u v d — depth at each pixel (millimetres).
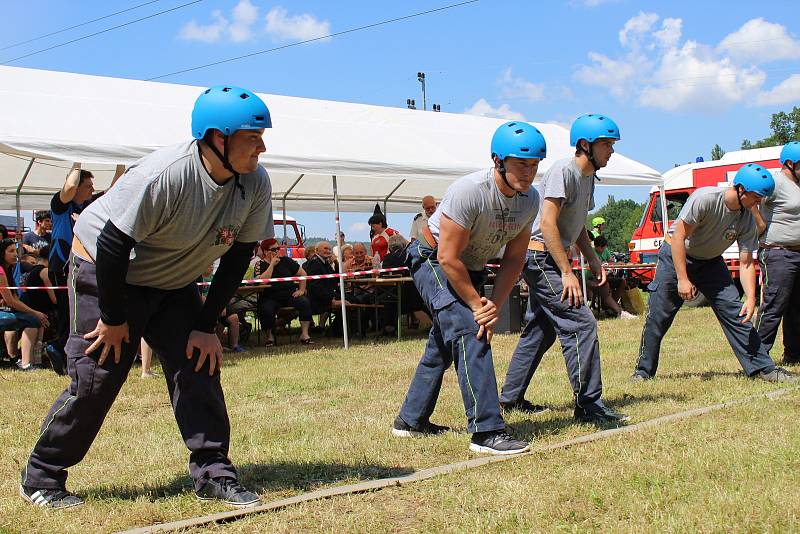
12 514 3244
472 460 3930
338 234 10281
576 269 12492
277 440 4633
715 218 5984
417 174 10867
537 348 5176
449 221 4070
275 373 7812
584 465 3727
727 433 4230
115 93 10672
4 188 13781
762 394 5395
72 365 3250
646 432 4332
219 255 3287
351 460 4062
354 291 12008
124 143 8906
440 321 4246
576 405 4883
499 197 4113
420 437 4531
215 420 3420
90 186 8156
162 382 7285
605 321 12477
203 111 2998
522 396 5273
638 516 2936
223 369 8242
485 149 12922
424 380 4543
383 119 13234
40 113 9125
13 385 7441
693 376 6531
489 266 11648
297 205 17109
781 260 6766
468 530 2895
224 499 3338
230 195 3174
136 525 3131
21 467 4148
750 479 3332
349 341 11148
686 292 6012
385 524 3033
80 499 3408
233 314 10047
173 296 3408
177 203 3035
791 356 7055
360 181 15961
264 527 3039
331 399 6168
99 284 3076
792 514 2863
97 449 4531
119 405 6168
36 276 9086
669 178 18156
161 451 4422
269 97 12641
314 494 3410
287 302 10945
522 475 3605
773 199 6730
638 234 18484
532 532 2836
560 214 4906
